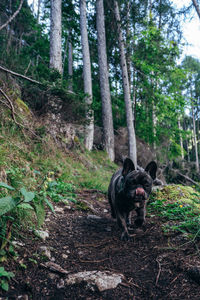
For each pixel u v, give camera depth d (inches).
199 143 1430.9
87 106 303.0
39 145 236.4
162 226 130.9
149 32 550.6
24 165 172.9
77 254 101.4
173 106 588.4
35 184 154.4
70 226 133.0
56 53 332.8
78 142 372.8
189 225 122.2
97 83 642.2
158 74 587.2
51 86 244.4
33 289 74.7
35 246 97.5
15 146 190.5
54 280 80.9
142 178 106.6
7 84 221.8
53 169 230.2
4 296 68.1
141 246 111.6
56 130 298.5
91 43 639.8
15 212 102.0
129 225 140.9
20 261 84.8
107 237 123.3
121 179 118.7
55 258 94.8
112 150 503.5
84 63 471.2
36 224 116.9
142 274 89.1
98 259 99.1
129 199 108.4
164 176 682.2
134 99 625.9
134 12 521.0
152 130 652.1
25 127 203.9
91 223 143.3
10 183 123.1
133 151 454.0
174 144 683.4
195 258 93.9
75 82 644.7
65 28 669.3
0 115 198.1
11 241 92.3
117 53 582.6
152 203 165.2
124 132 621.6
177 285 80.8
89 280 81.0
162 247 106.7
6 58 234.8
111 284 80.8
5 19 506.3
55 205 161.2
